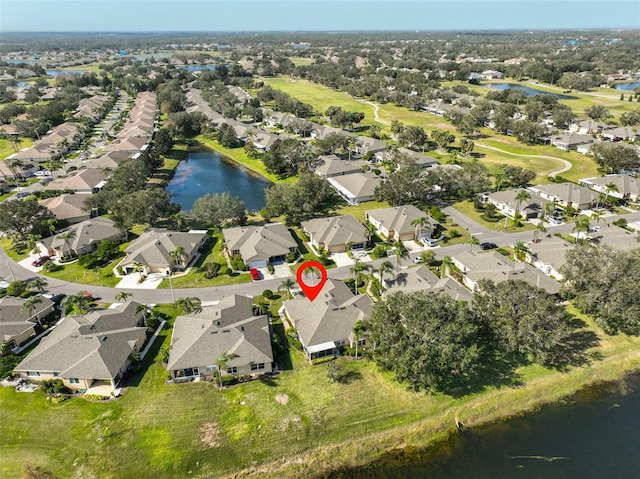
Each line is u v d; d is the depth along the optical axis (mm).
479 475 47250
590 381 59625
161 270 86562
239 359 59062
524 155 159000
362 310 68938
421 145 165750
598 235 94438
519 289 61156
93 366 57500
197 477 47281
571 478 46594
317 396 56562
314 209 116375
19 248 97562
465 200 119750
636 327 67250
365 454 49938
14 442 50656
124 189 119750
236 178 149125
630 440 51000
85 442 50531
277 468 48344
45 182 139000
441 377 54844
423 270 79875
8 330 65688
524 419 54156
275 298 77688
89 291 80625
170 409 54562
